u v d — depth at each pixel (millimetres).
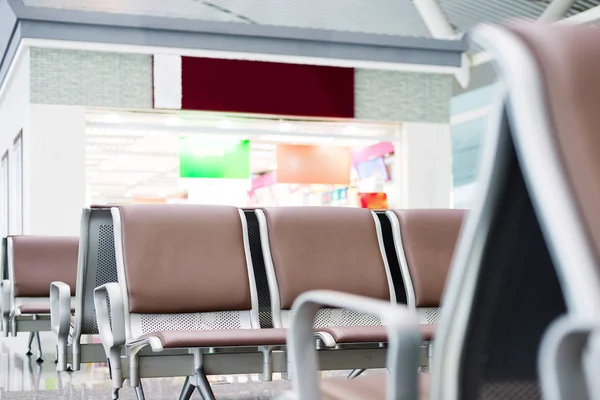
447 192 10406
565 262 672
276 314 3559
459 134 14102
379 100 10125
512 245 833
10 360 6156
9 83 10352
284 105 9703
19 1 8516
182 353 3102
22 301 5695
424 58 10180
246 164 9766
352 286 3645
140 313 3398
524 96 707
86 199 8867
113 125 9117
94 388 4668
